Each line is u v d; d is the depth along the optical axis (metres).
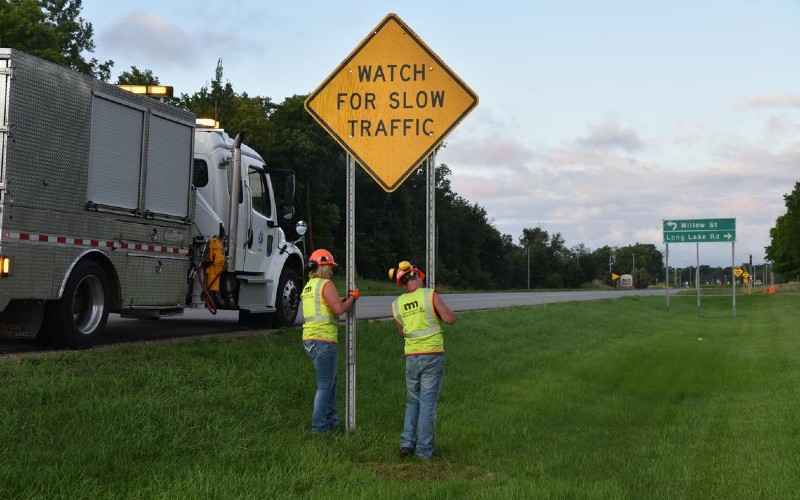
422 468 6.94
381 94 7.87
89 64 51.97
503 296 51.31
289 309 15.19
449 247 101.94
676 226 40.69
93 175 10.17
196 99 52.72
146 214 11.18
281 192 57.62
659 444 8.06
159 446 6.59
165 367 8.91
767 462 7.18
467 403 10.38
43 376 7.77
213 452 6.72
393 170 7.85
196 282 12.70
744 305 50.59
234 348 10.59
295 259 15.49
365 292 46.91
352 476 6.27
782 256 102.81
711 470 6.87
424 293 7.42
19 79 8.98
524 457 7.46
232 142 14.00
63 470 5.59
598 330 24.39
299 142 59.06
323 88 7.91
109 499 5.27
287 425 8.09
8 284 8.89
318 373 7.92
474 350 15.54
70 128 9.75
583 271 161.62
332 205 65.25
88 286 10.35
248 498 5.49
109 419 6.91
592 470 6.86
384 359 12.70
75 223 9.87
